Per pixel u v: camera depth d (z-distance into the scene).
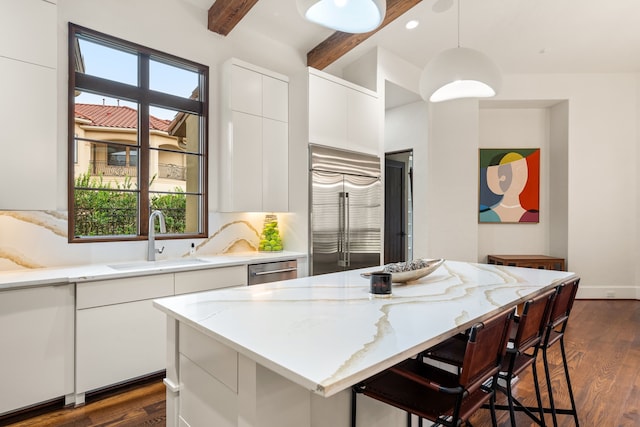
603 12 3.94
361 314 1.42
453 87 2.57
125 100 3.10
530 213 5.90
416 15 3.89
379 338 1.14
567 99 5.52
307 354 1.01
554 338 2.01
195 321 1.32
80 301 2.31
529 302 1.53
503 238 5.96
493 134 5.99
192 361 1.43
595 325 4.20
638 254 5.50
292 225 3.83
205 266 2.87
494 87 2.28
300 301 1.62
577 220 5.51
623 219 5.51
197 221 3.55
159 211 3.14
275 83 3.77
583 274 5.51
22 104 2.34
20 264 2.56
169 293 2.69
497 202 5.94
